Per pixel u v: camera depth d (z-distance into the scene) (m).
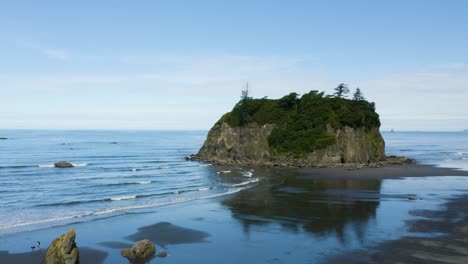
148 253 27.41
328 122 93.31
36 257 26.67
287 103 103.56
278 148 95.00
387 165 91.06
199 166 91.56
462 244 28.75
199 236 31.98
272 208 42.25
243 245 29.45
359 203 44.38
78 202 46.75
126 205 45.19
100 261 26.27
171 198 49.59
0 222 36.34
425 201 45.03
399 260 25.48
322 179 66.19
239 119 102.94
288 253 27.42
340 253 27.09
